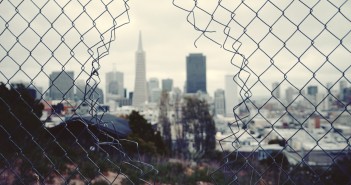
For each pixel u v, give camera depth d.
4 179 2.72
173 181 12.42
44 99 1.88
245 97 1.59
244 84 1.59
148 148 17.23
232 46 1.59
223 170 1.61
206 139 20.89
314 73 1.52
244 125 1.59
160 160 15.38
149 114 39.25
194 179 12.38
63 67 1.80
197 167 15.35
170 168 14.05
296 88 1.55
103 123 1.71
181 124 30.97
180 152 28.86
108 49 1.71
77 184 4.61
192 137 27.83
